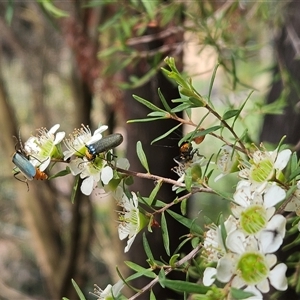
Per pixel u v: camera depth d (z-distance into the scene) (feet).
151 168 1.77
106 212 3.18
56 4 2.19
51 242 2.90
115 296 1.28
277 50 1.79
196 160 1.33
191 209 2.23
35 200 2.92
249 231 1.20
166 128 1.76
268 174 1.26
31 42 2.95
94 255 3.29
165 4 1.76
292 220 1.33
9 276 3.49
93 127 2.79
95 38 2.19
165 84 1.75
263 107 1.64
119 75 2.18
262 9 1.78
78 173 1.32
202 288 1.19
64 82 3.05
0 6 2.59
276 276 1.18
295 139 1.80
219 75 2.57
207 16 1.76
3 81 2.94
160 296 1.82
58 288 2.82
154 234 1.79
